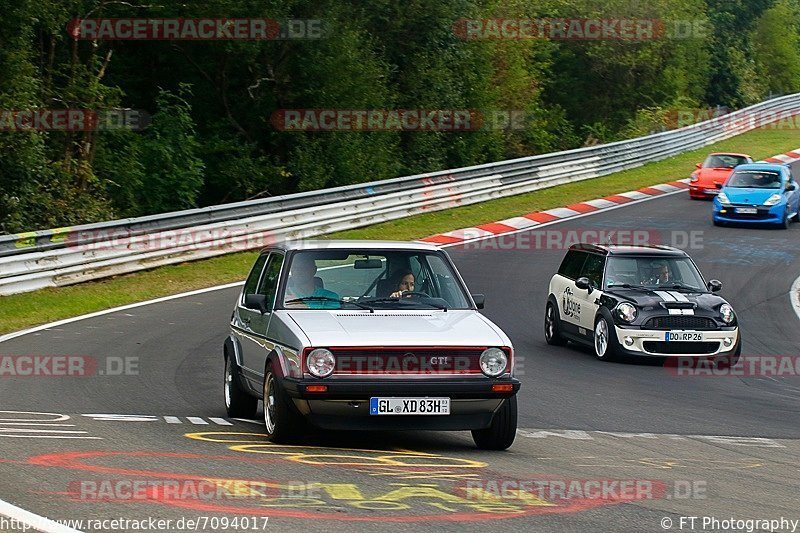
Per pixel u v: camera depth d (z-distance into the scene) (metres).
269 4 97.94
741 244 81.31
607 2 165.50
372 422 24.97
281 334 26.23
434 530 17.59
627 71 166.38
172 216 66.06
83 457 23.03
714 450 27.77
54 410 30.39
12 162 74.50
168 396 33.78
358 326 25.94
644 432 30.56
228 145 102.12
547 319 50.97
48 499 19.00
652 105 170.12
